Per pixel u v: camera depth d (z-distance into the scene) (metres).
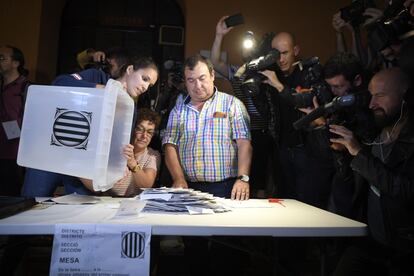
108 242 0.93
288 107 2.08
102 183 1.14
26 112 1.19
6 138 2.52
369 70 1.88
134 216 1.08
